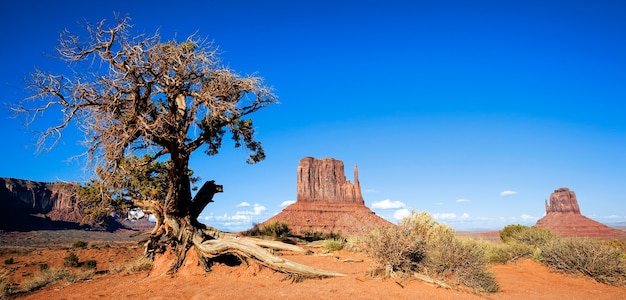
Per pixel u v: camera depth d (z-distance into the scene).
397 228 10.67
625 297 9.46
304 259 15.48
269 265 11.86
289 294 8.74
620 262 11.70
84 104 12.05
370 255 10.58
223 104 13.50
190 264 13.59
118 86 12.18
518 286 10.49
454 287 9.38
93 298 10.38
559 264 12.71
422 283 9.67
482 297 8.67
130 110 12.54
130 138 12.20
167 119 13.37
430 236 12.28
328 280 10.49
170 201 14.88
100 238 124.75
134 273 15.46
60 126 11.84
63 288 13.00
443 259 10.04
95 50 12.09
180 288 10.84
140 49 12.41
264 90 14.80
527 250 15.67
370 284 9.48
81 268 29.16
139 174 17.67
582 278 11.84
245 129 17.14
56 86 12.01
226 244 13.16
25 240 100.62
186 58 13.35
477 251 10.44
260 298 8.54
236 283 11.05
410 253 10.29
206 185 16.86
